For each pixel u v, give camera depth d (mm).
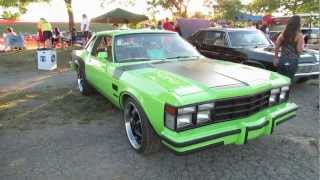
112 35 5094
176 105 3166
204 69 4215
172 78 3775
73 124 5156
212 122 3357
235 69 4246
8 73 10242
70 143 4406
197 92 3324
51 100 6602
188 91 3338
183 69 4219
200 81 3633
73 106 6141
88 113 5695
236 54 7773
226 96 3371
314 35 13625
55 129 4945
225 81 3652
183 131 3234
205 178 3484
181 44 5289
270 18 17188
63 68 11164
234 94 3416
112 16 18234
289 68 6227
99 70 5223
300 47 6109
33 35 23703
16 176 3576
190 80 3664
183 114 3205
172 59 4898
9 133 4816
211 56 8617
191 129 3268
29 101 6566
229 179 3459
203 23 15203
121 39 5008
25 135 4723
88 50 6242
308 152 4062
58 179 3496
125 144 4340
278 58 6352
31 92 7363
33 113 5754
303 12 23641
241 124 3465
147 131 3695
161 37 5219
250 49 7602
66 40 19375
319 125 5008
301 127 4926
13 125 5148
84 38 18031
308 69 7031
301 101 6422
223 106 3387
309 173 3561
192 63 4625
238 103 3480
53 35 18953
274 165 3742
